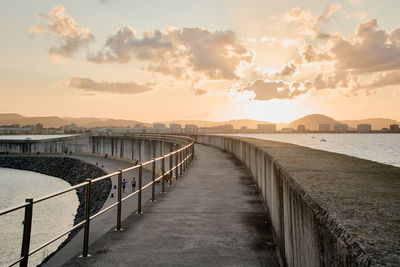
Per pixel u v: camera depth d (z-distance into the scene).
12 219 30.02
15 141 99.19
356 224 1.65
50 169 79.50
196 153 26.42
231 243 5.15
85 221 4.59
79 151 91.69
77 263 4.32
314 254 2.11
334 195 2.36
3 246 21.00
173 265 4.27
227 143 26.95
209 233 5.68
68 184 62.84
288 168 3.96
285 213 3.75
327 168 3.93
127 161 62.34
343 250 1.48
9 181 65.75
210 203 8.18
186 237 5.46
